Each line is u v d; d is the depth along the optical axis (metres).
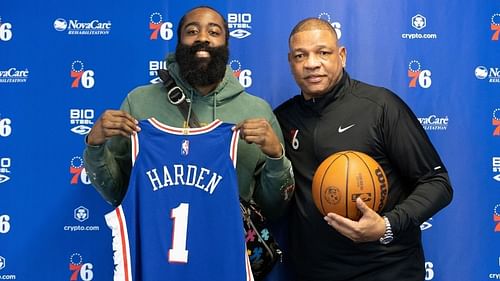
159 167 1.61
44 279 2.10
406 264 1.68
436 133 2.11
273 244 1.79
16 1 2.11
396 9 2.12
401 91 2.11
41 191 2.10
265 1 2.12
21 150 2.10
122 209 1.57
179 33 1.81
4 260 2.09
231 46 2.12
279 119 1.90
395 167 1.71
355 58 2.12
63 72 2.11
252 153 1.79
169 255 1.58
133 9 2.11
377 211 1.57
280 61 2.12
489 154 2.10
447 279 2.10
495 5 2.10
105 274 2.11
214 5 2.12
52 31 2.11
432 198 1.59
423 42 2.11
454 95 2.10
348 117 1.72
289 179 1.68
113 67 2.11
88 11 2.11
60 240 2.10
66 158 2.11
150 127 1.62
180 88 1.78
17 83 2.11
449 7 2.11
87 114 2.11
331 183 1.55
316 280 1.76
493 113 2.10
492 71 2.10
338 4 2.12
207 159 1.61
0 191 2.10
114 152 1.75
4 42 2.11
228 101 1.80
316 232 1.72
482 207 2.10
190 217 1.60
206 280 1.58
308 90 1.74
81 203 2.11
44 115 2.11
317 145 1.74
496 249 2.09
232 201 1.59
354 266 1.69
